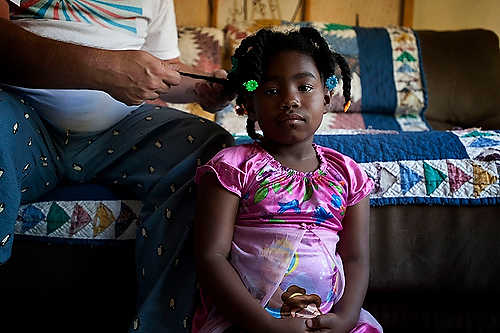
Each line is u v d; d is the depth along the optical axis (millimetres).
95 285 1103
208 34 2070
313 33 989
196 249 893
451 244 1146
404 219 1146
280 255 866
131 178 1097
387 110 2023
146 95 928
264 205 899
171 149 1083
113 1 1144
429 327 1179
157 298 953
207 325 876
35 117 1040
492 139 1195
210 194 911
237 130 1854
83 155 1111
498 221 1142
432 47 2115
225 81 1030
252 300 826
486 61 2088
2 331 1135
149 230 1016
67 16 1079
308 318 818
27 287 1102
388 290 1155
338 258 933
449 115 2051
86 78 897
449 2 2375
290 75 912
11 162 885
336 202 932
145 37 1250
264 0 2311
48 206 1097
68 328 1133
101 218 1097
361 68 2035
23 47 880
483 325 1182
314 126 931
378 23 2381
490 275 1149
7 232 889
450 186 1138
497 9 2320
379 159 1146
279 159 955
